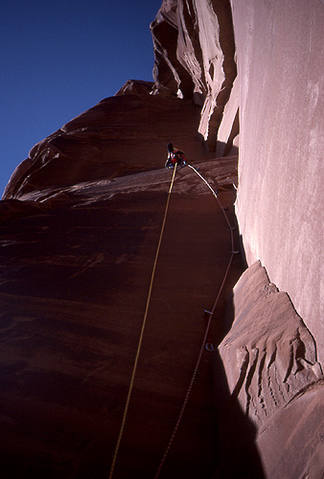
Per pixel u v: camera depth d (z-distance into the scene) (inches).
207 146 660.7
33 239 222.2
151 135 804.0
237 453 59.2
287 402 55.1
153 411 78.4
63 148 762.8
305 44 64.7
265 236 103.3
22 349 103.7
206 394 83.4
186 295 133.3
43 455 67.0
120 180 452.1
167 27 799.7
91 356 99.6
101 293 139.7
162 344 104.0
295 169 71.7
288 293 76.0
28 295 141.5
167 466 64.3
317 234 57.1
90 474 63.1
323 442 43.0
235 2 196.5
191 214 240.2
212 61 545.0
